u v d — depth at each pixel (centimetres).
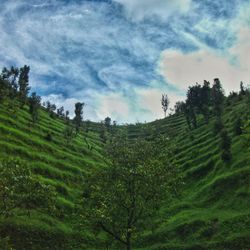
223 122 15188
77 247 7250
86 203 5569
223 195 9200
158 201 5456
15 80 18712
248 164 10019
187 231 7806
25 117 15600
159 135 6016
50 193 4738
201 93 17425
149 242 7794
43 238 7038
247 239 6700
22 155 10962
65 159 12950
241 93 18162
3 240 4303
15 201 4450
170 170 5741
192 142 14912
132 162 5591
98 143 18838
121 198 5294
